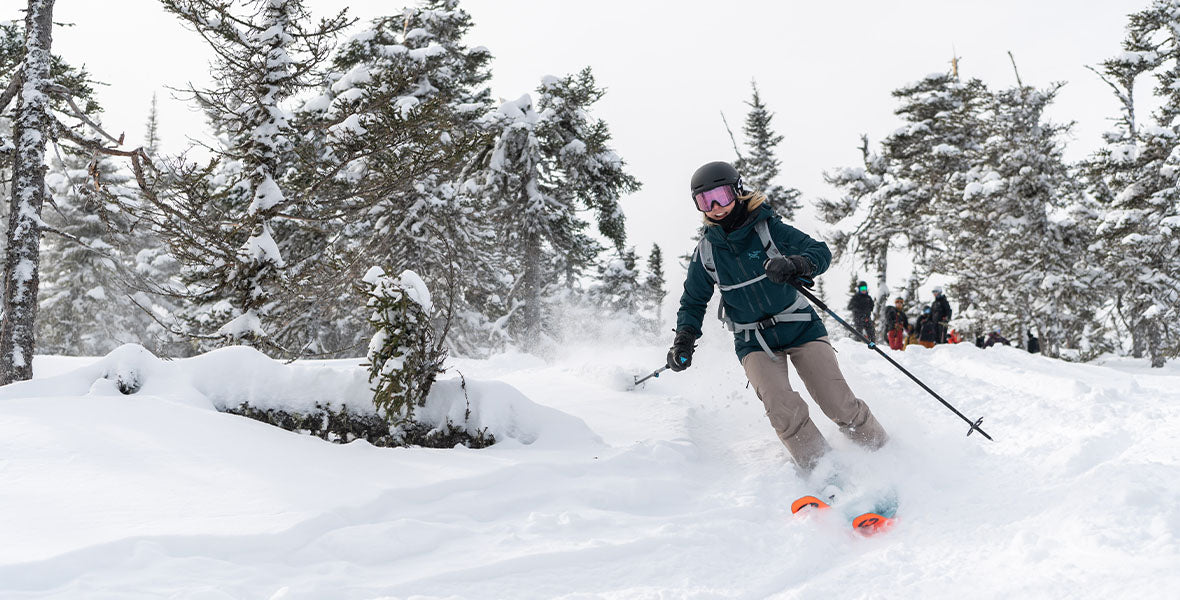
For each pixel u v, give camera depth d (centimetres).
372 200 916
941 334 1631
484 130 1767
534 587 243
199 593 211
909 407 566
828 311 398
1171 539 237
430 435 423
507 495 333
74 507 273
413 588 236
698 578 254
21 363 1116
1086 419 479
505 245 2006
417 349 422
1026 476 360
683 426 495
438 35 1841
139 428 359
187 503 284
